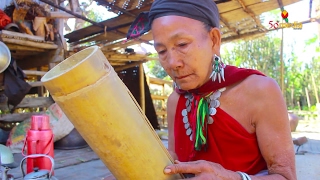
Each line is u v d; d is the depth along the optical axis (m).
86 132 0.65
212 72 0.96
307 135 6.98
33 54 5.79
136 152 0.68
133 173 0.71
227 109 0.96
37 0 5.27
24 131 4.03
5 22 4.64
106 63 0.66
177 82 0.96
